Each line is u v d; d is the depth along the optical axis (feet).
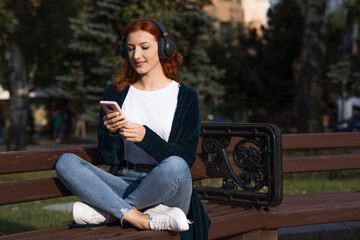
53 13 55.31
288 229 13.08
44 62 59.41
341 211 10.93
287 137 12.16
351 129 85.61
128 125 8.04
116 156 8.80
